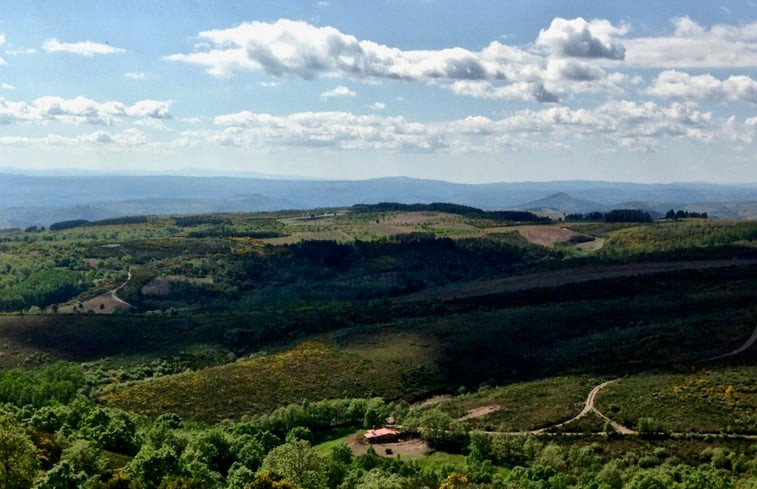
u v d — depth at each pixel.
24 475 68.69
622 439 104.69
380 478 87.12
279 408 127.75
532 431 111.94
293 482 78.69
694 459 96.62
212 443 102.69
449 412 126.12
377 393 146.62
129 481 67.19
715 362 136.75
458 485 85.44
